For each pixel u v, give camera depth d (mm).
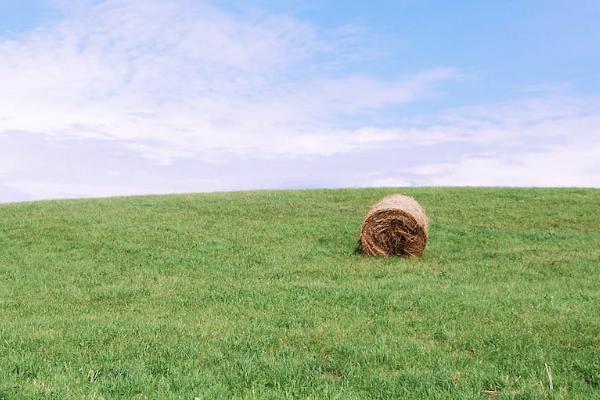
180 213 28625
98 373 7793
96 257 19438
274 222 26375
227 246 21062
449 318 11258
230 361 8289
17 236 22453
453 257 20375
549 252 20672
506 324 10656
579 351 8797
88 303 13508
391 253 20375
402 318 11297
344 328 10445
